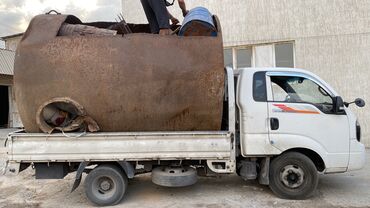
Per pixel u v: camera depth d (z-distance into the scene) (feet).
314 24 33.76
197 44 17.15
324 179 22.26
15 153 16.67
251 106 18.02
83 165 16.93
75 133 16.78
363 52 32.55
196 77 16.85
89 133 16.80
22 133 17.01
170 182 17.60
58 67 16.67
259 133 17.90
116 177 17.46
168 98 16.89
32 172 24.67
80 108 16.66
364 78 32.60
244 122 18.02
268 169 18.29
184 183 17.67
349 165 18.10
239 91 18.38
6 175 23.91
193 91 16.90
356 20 32.60
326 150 17.99
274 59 35.40
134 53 16.89
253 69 18.71
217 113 17.19
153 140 16.88
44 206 17.71
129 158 16.81
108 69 16.70
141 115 17.01
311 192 17.88
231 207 17.04
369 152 30.94
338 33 33.14
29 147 16.66
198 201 18.03
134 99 16.83
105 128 17.26
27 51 16.87
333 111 18.15
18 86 16.90
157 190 20.06
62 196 19.39
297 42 34.32
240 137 18.29
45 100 16.75
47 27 17.43
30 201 18.54
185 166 18.43
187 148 16.94
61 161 16.80
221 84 16.98
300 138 17.87
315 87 18.63
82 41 16.92
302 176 17.97
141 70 16.76
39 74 16.70
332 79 33.42
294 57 34.68
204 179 22.47
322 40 33.60
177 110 17.01
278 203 17.54
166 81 16.80
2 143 39.88
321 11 33.53
